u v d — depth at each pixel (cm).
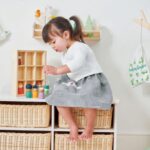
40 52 195
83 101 164
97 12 207
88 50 172
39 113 177
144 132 214
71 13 207
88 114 169
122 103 212
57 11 206
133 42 209
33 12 206
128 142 215
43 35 172
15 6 205
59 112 176
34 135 176
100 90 169
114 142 176
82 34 186
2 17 206
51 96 169
